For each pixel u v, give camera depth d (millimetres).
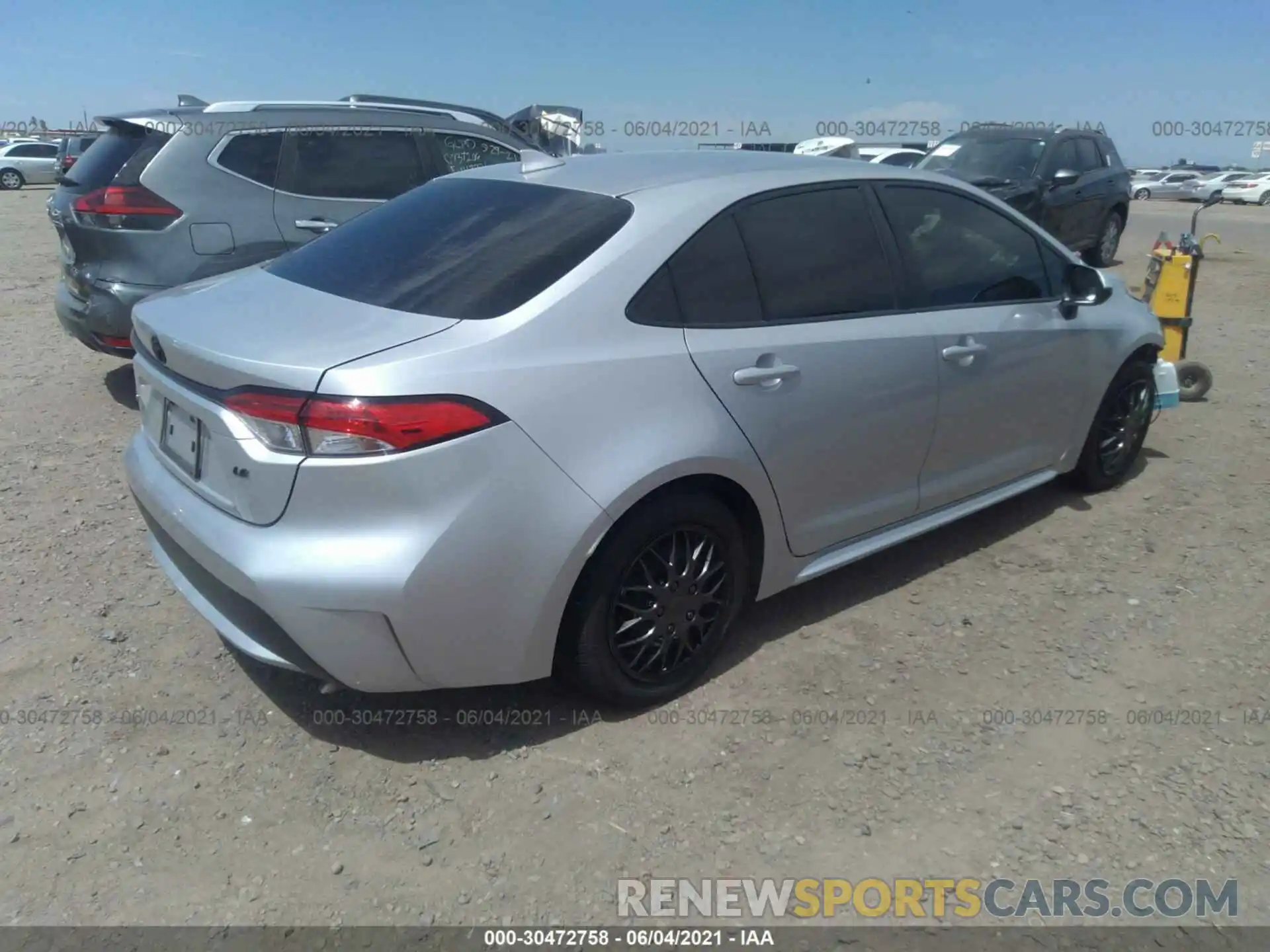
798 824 2693
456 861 2559
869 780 2863
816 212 3502
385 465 2516
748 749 2986
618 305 2912
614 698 3064
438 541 2570
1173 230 19984
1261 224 23094
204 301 3184
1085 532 4504
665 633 3094
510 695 3223
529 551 2699
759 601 3816
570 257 2951
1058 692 3291
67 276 5980
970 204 4066
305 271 3309
